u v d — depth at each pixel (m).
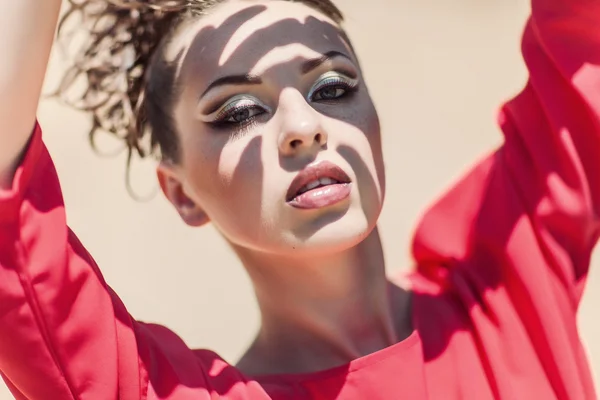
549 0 2.38
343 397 2.24
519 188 2.42
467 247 2.49
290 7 2.32
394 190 5.05
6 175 2.00
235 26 2.29
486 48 5.90
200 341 4.45
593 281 4.49
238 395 2.19
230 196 2.24
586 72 2.33
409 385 2.24
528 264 2.33
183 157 2.38
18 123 1.99
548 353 2.27
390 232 4.84
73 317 2.03
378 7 6.11
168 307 4.56
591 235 2.39
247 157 2.20
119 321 2.10
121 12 2.58
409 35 5.97
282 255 2.21
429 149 5.30
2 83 1.96
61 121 5.12
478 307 2.37
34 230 2.00
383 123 5.46
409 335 2.38
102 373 2.04
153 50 2.50
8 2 1.98
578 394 2.23
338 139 2.19
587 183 2.35
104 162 5.00
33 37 1.99
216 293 4.62
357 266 2.30
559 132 2.35
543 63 2.40
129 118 2.62
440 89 5.66
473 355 2.30
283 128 2.15
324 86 2.24
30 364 2.02
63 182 4.92
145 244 4.77
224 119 2.25
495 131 5.40
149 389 2.10
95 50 2.64
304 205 2.13
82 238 4.76
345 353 2.32
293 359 2.36
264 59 2.22
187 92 2.33
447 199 2.56
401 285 2.53
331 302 2.31
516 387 2.25
